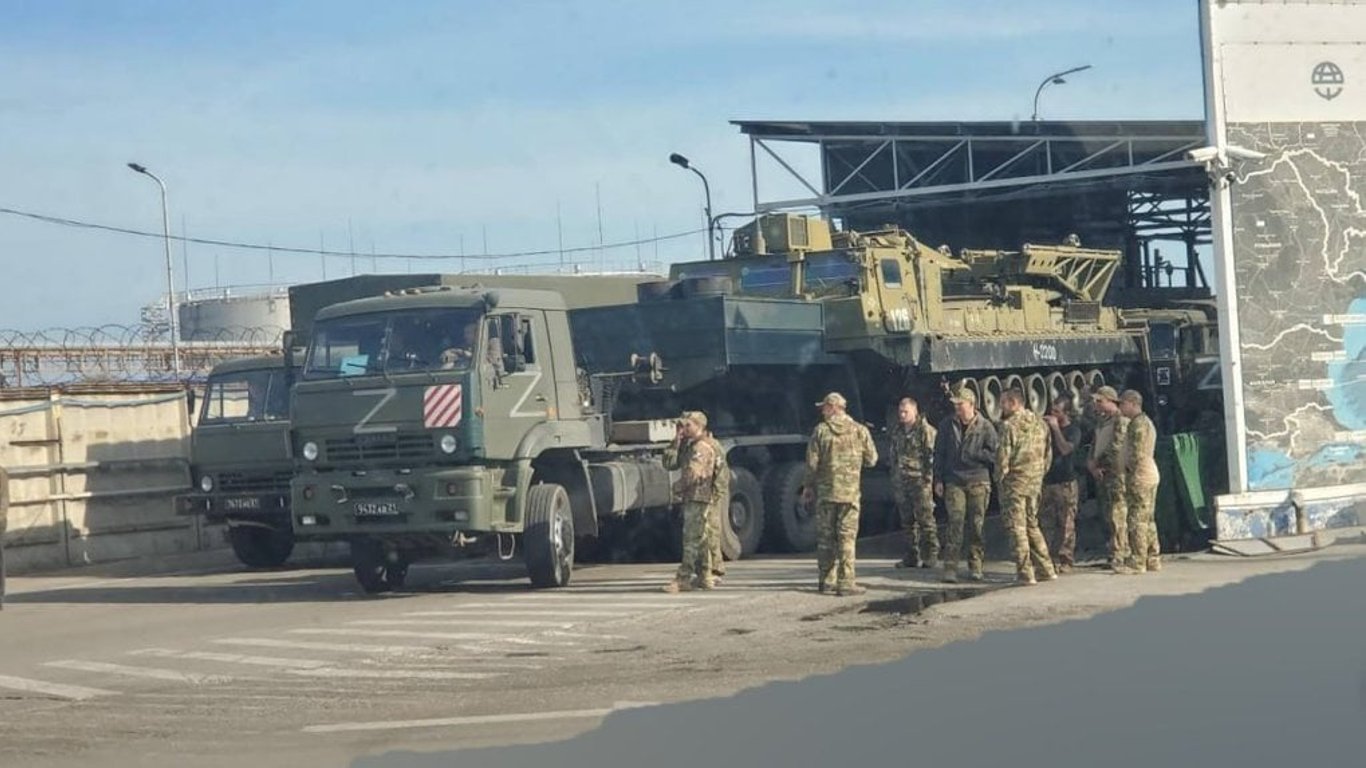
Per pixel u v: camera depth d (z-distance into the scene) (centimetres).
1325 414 1648
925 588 1399
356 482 1488
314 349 1540
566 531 1554
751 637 1121
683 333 1852
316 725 852
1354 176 1655
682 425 1473
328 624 1302
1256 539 1595
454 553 1587
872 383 2122
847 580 1372
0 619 1500
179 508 2070
